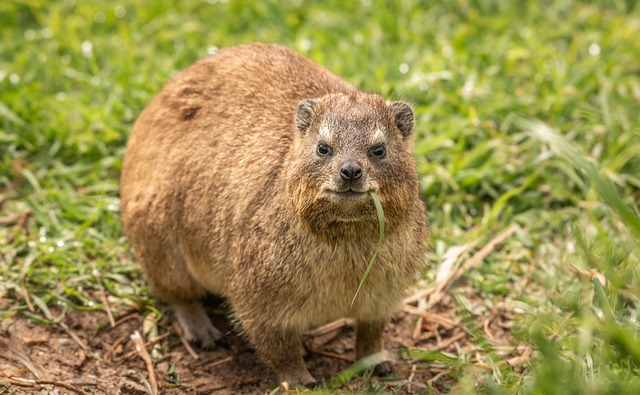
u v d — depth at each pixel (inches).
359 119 373.4
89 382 410.9
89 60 636.1
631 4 696.4
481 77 611.5
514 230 514.0
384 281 396.2
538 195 535.2
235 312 419.8
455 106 586.6
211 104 442.6
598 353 381.4
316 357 444.8
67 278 473.1
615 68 621.0
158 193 441.1
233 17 682.8
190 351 445.1
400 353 431.5
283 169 395.2
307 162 373.1
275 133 414.3
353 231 376.8
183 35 656.4
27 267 469.1
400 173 376.8
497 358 407.5
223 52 470.9
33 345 431.8
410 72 611.5
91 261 490.3
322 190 366.0
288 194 383.2
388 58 628.1
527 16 681.0
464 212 530.0
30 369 415.8
